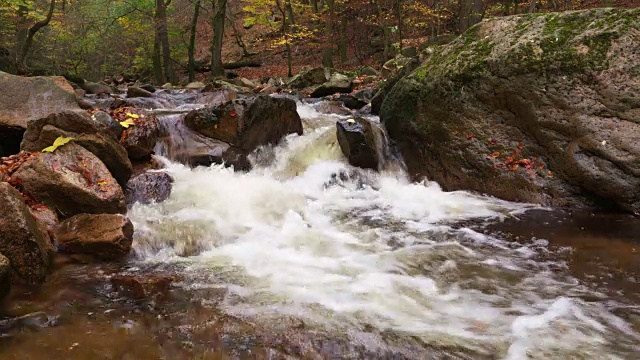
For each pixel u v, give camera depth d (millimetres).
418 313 3383
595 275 3969
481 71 6445
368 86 13930
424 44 17531
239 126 6934
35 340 3025
